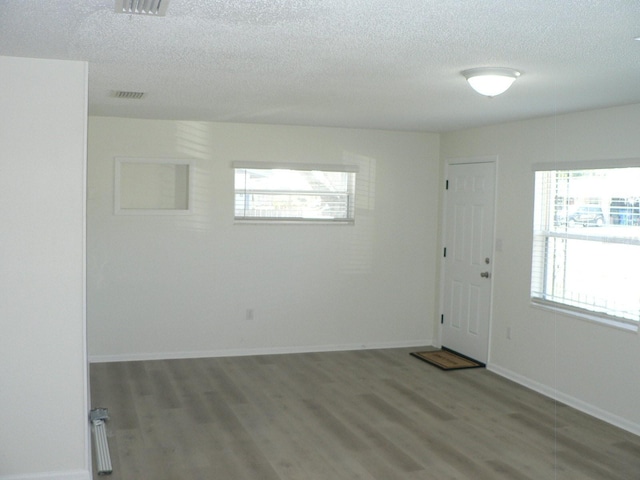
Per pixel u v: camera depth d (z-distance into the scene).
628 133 4.82
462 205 6.85
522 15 2.55
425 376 6.13
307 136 6.82
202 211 6.55
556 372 5.50
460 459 4.20
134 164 6.41
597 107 4.95
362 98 4.76
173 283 6.52
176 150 6.43
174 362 6.43
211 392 5.50
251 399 5.33
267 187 6.78
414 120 6.05
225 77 4.02
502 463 4.15
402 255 7.25
